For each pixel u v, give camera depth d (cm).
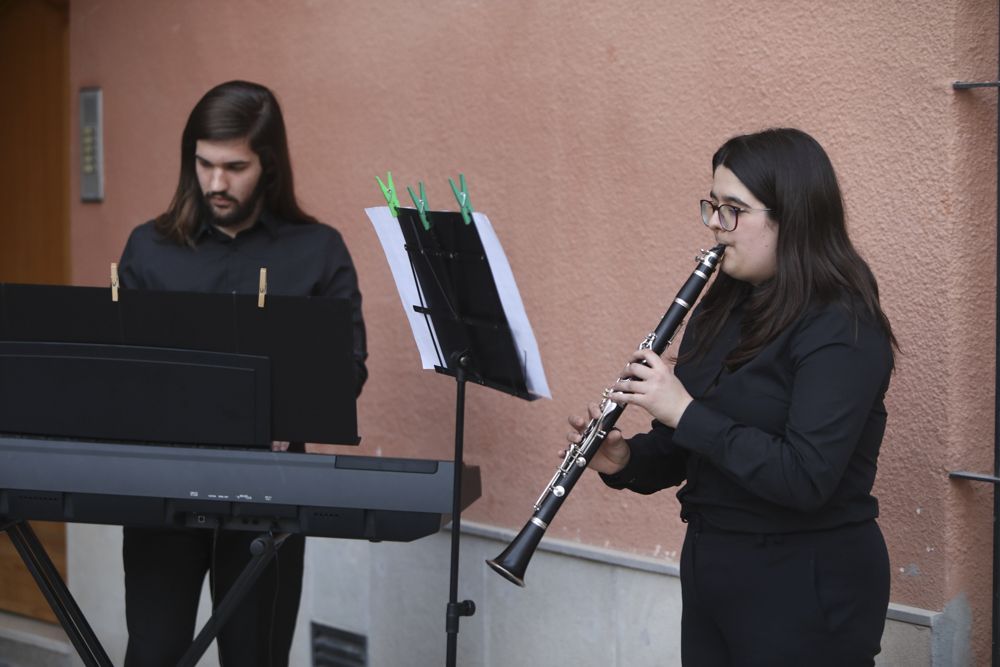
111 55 774
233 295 400
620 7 547
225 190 490
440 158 626
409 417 648
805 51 487
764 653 360
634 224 548
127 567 484
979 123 455
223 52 720
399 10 638
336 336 398
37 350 416
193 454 411
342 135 671
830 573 361
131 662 479
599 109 557
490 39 599
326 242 517
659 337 385
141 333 412
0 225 876
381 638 657
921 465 458
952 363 450
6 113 859
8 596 837
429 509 401
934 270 453
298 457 407
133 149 764
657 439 417
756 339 364
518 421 597
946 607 454
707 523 380
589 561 563
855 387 348
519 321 385
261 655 495
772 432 363
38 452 416
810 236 360
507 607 600
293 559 505
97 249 792
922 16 453
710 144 519
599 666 562
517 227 594
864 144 471
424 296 427
